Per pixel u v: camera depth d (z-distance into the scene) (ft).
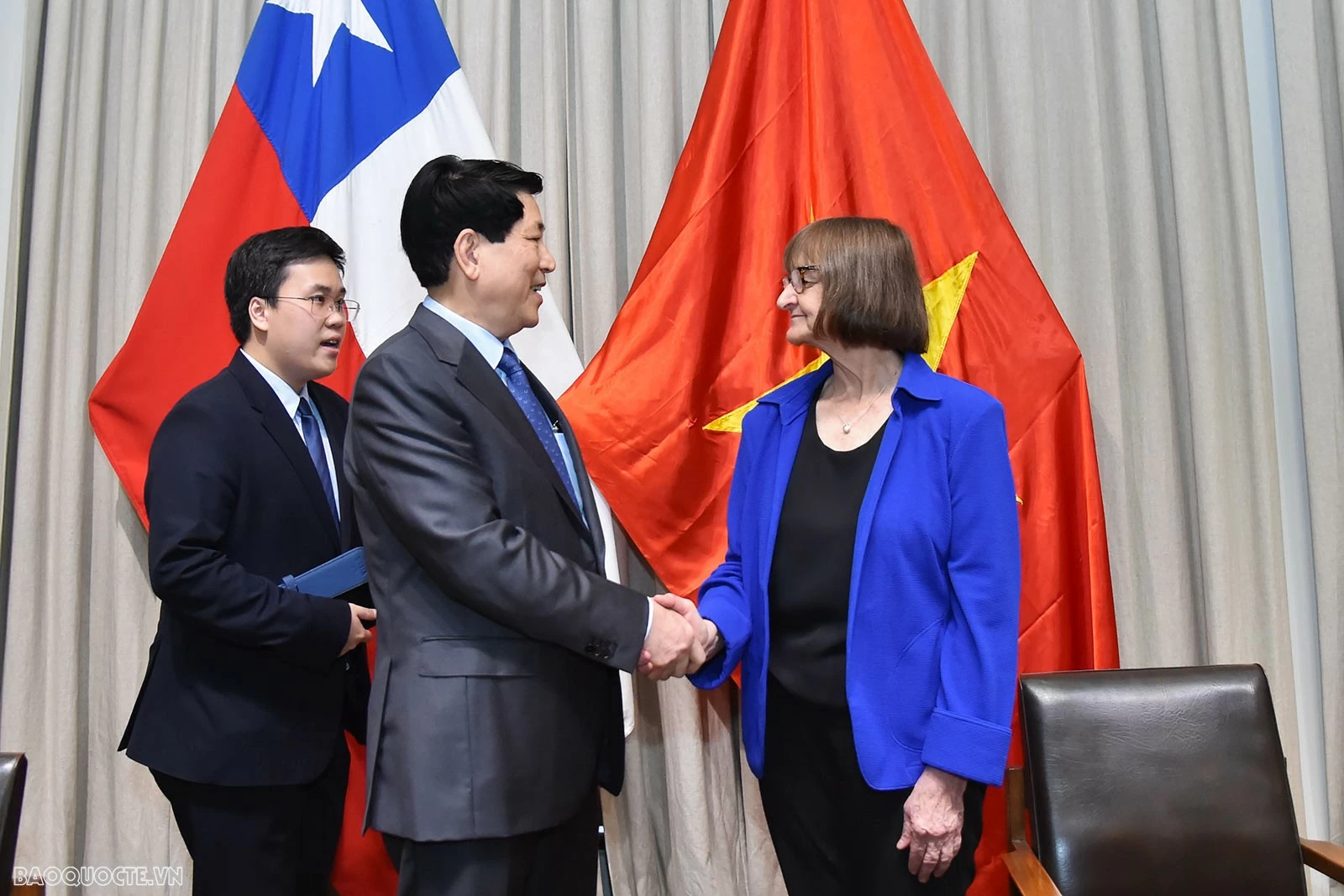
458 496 4.14
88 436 8.07
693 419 7.09
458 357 4.40
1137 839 4.94
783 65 7.34
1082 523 6.70
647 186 7.74
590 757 4.46
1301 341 7.16
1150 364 7.27
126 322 7.96
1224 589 7.05
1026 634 6.65
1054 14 7.67
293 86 7.62
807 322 4.89
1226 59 7.34
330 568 5.31
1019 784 5.21
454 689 4.15
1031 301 6.84
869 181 7.07
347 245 7.38
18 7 8.59
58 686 7.75
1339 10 7.06
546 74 8.00
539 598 4.11
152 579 5.01
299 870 5.85
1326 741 7.04
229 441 5.35
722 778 7.53
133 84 8.33
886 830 4.55
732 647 4.92
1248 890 4.91
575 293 8.06
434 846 4.13
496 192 4.59
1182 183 7.27
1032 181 7.44
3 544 8.18
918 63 7.16
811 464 4.96
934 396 4.70
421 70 7.57
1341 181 7.23
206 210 7.27
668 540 7.02
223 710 5.20
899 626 4.54
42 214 8.13
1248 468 7.25
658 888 7.70
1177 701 5.17
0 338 8.15
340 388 7.21
